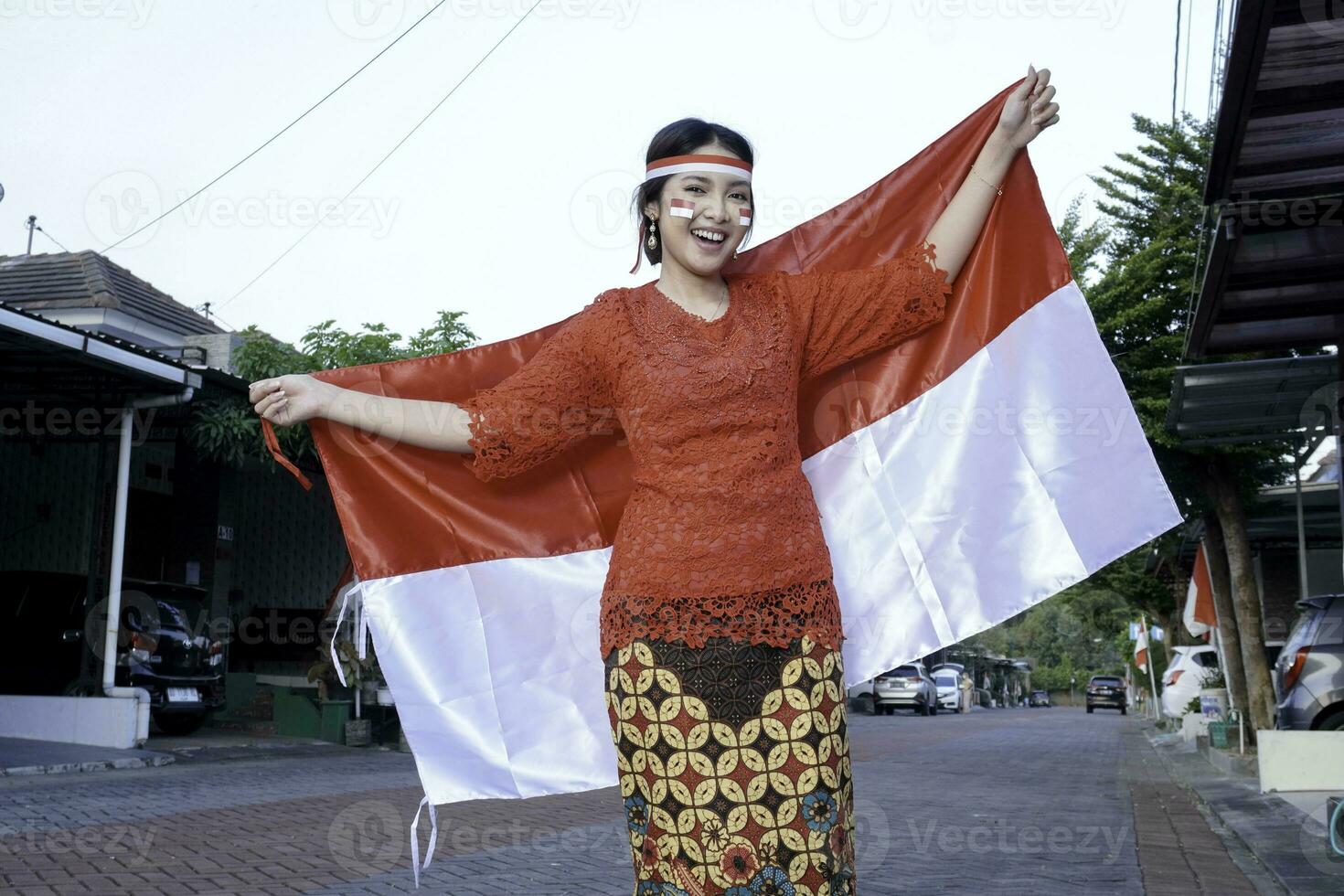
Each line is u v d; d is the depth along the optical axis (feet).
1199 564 63.82
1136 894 17.20
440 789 9.57
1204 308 25.13
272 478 60.80
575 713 9.84
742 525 7.91
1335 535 62.18
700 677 7.84
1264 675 43.50
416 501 9.82
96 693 38.50
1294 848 21.20
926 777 37.68
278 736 45.80
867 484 9.88
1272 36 16.08
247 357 49.70
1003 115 9.52
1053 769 42.45
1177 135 47.55
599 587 9.97
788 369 8.37
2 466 52.65
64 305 58.03
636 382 8.18
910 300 9.05
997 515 9.66
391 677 9.66
